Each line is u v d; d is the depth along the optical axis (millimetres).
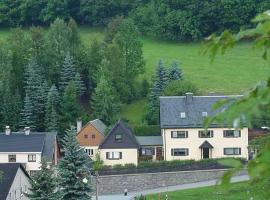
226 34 12109
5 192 116688
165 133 160500
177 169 142750
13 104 189000
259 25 11539
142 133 168875
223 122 10156
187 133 159875
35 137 161625
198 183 140000
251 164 10531
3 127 187500
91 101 198125
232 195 117938
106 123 190125
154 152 163875
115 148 158250
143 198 125000
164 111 163000
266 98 10180
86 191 111188
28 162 157375
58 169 111375
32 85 192625
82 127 171250
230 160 11109
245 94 11109
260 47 11625
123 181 140375
